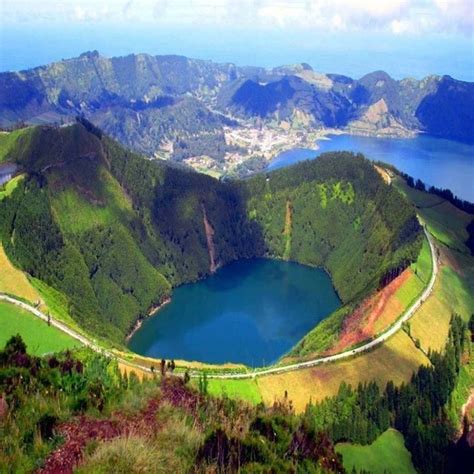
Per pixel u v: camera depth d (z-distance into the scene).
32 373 52.12
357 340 160.62
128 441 38.62
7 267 177.88
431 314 173.62
